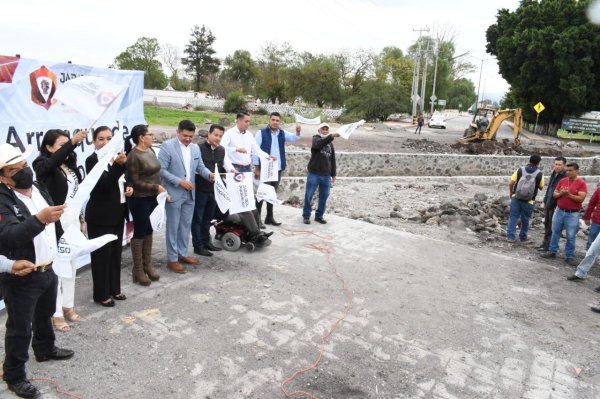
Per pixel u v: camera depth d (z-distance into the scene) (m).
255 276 6.20
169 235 6.03
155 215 5.31
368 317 5.24
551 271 7.46
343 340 4.69
